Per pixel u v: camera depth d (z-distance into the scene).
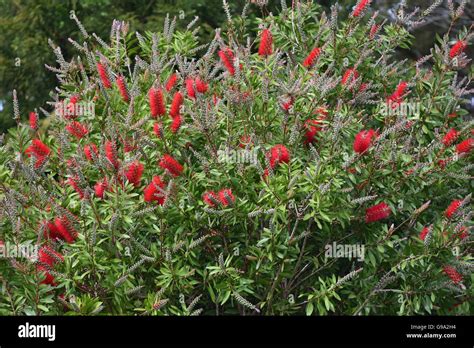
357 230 5.29
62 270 4.70
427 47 10.74
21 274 4.56
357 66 5.85
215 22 12.15
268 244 4.90
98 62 6.12
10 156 5.42
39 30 12.69
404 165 5.20
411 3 10.74
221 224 5.04
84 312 4.48
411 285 5.12
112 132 4.82
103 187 4.93
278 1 11.87
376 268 5.21
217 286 4.80
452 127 5.75
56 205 4.59
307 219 4.90
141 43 6.12
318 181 4.76
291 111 4.94
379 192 5.32
